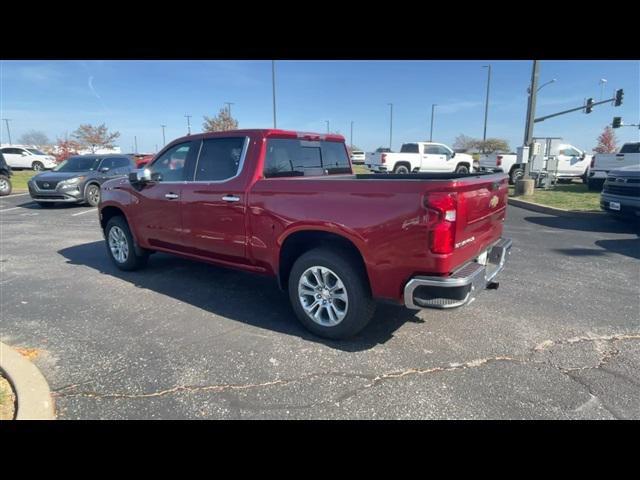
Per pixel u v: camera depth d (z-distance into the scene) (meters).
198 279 5.53
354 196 3.32
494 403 2.80
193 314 4.35
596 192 15.40
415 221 3.04
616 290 5.03
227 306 4.57
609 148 50.81
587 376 3.12
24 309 4.51
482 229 3.62
